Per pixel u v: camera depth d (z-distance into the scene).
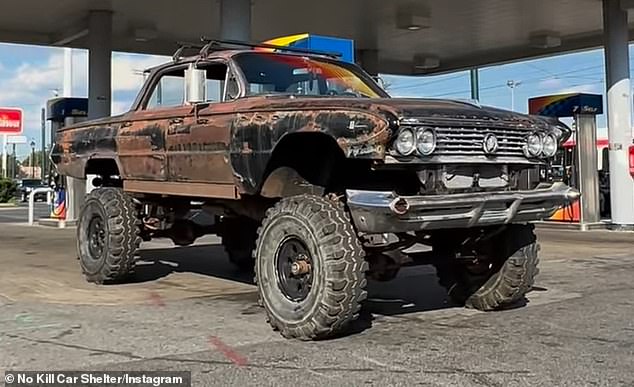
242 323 6.41
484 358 5.17
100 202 8.54
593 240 14.66
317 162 6.28
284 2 18.55
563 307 7.14
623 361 5.08
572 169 18.33
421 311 7.00
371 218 5.45
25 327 6.25
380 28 21.61
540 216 6.13
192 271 9.78
